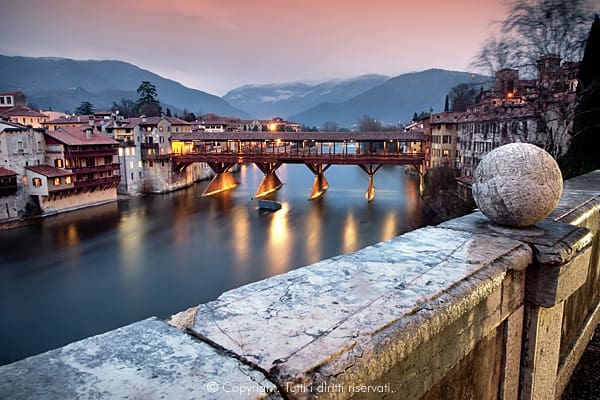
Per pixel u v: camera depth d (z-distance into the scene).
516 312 2.97
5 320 22.78
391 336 1.66
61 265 30.47
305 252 32.94
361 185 65.94
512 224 3.36
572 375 4.71
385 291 2.08
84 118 66.38
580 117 21.56
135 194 57.03
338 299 1.96
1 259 31.58
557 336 3.51
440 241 3.04
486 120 38.34
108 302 24.77
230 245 35.03
